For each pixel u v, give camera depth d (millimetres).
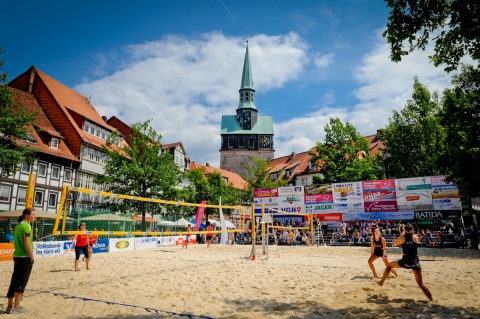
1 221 20484
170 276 9086
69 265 12406
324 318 5059
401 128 29781
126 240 21109
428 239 21609
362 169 33531
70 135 33062
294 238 24922
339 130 36031
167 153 31891
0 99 17797
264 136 83938
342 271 9938
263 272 9766
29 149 18891
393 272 8680
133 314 5316
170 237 25125
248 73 88688
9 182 26172
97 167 35156
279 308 5629
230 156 83125
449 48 6531
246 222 33562
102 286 7637
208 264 11852
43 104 34344
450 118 19859
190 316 5168
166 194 30500
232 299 6316
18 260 5496
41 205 28531
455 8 5691
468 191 19562
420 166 28875
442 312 5203
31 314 5352
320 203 30219
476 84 20734
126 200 29078
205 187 41000
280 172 64188
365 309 5516
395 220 27719
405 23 6258
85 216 26516
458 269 10484
